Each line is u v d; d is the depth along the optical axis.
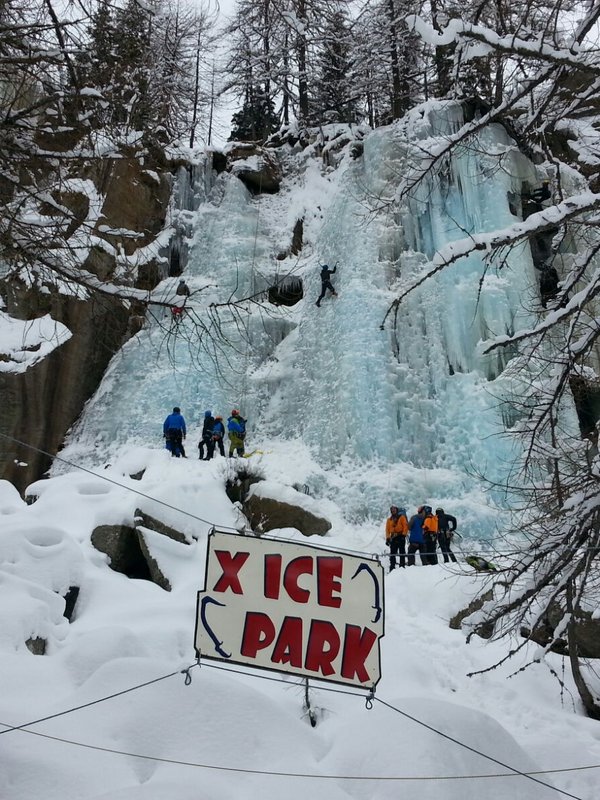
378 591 6.06
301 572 6.04
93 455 21.28
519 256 20.83
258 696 7.57
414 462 19.73
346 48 29.58
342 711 8.68
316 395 21.56
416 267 22.03
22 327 22.42
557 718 10.05
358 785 6.71
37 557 11.60
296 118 33.22
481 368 20.38
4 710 7.17
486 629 11.70
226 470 17.50
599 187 10.28
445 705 7.66
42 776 6.23
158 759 6.68
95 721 7.09
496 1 8.77
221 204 26.66
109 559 13.38
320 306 23.11
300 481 18.95
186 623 10.79
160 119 9.15
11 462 21.16
